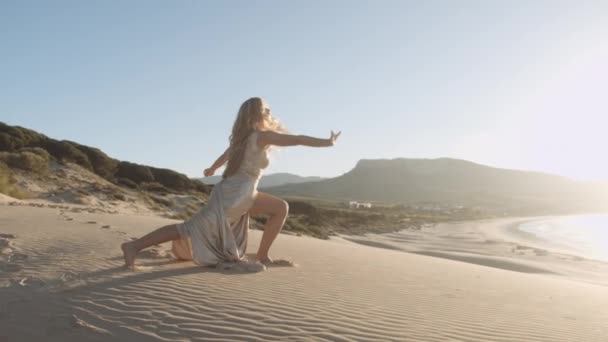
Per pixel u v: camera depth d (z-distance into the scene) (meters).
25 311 4.40
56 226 10.06
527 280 10.21
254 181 6.40
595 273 34.12
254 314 4.55
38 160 35.25
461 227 110.00
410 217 133.75
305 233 49.81
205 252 6.18
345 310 4.96
